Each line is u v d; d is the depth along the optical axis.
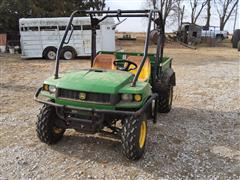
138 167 3.75
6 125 5.14
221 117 6.00
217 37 37.56
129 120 3.73
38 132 4.15
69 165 3.76
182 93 8.08
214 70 12.73
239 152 4.33
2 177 3.46
